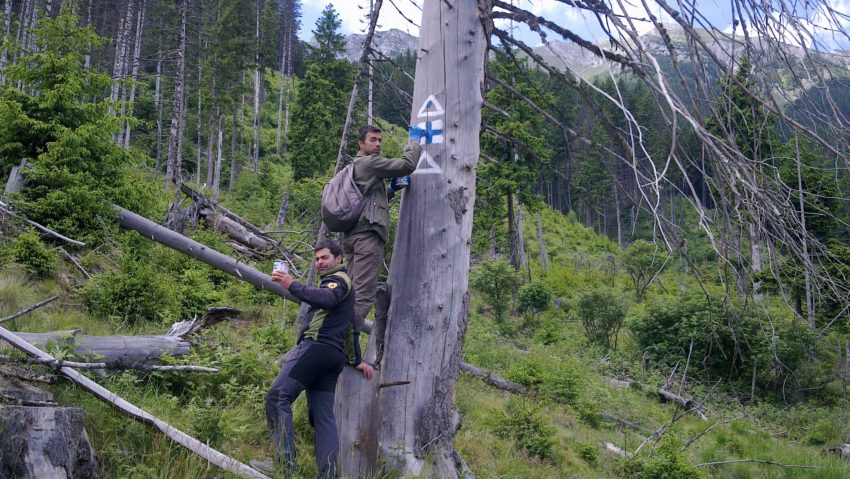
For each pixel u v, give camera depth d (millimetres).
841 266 3805
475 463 6414
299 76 83750
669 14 3672
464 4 4762
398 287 4648
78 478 3512
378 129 4633
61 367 4336
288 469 4117
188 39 37750
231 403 5273
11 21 34312
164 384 5375
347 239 4547
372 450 4398
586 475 7426
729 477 9539
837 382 15867
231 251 15180
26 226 10125
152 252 11820
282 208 21250
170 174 25609
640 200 3926
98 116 12141
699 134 3699
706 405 14758
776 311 15234
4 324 6352
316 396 4316
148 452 4070
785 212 3930
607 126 4719
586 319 21469
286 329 9258
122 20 37844
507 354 14820
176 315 9164
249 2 49250
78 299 8859
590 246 50062
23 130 11469
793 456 10977
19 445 3240
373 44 7016
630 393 13914
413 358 4504
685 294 18781
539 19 4586
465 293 4637
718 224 4043
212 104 44375
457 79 4719
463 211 4652
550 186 57375
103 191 11266
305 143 41906
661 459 8016
